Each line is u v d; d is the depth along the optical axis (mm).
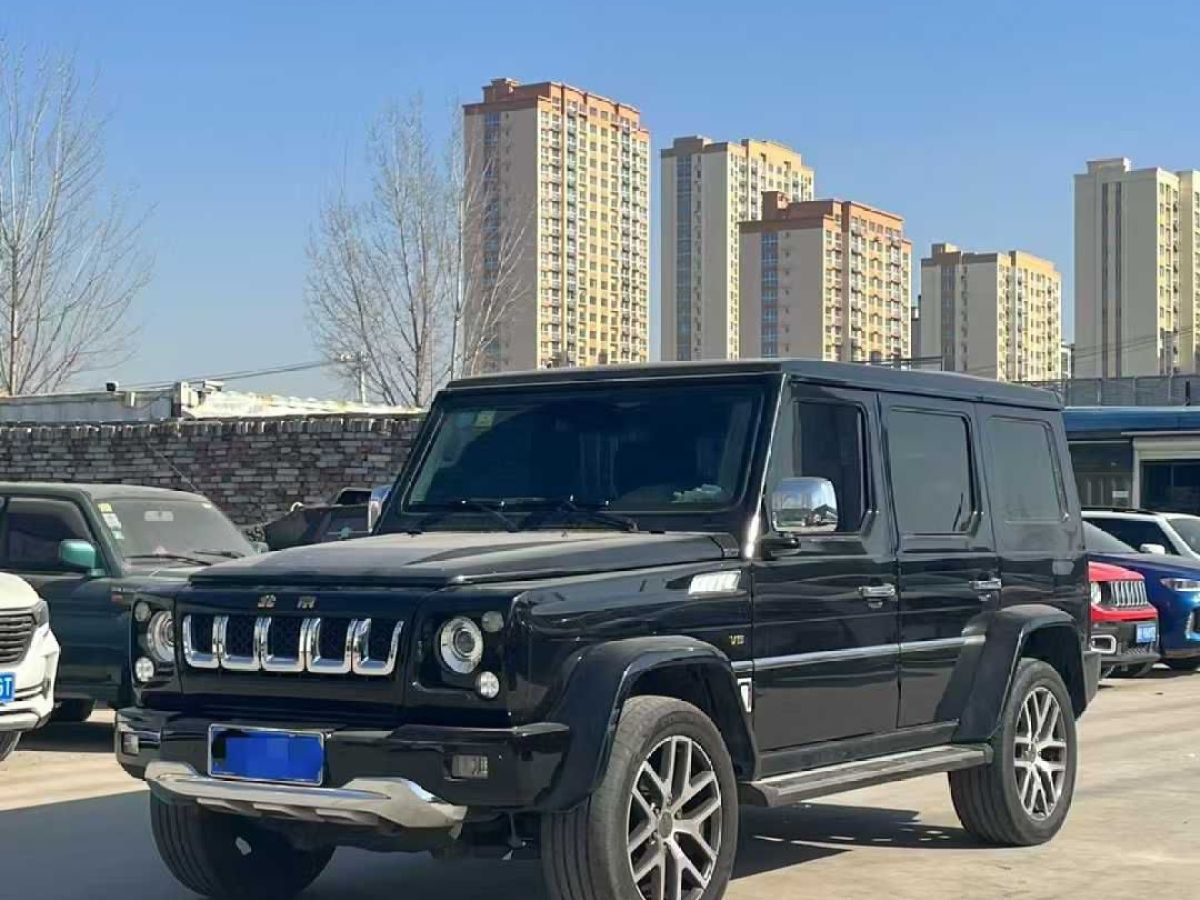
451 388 7156
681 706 5660
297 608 5539
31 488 11773
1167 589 16391
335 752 5305
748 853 7598
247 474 20812
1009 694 7520
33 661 10016
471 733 5152
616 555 5789
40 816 8742
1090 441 23781
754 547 6184
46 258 30359
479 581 5402
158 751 5715
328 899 6773
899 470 7137
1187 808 8781
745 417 6441
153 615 5930
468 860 7574
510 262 37094
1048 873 7148
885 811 8680
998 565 7691
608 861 5309
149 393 23266
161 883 7113
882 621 6848
